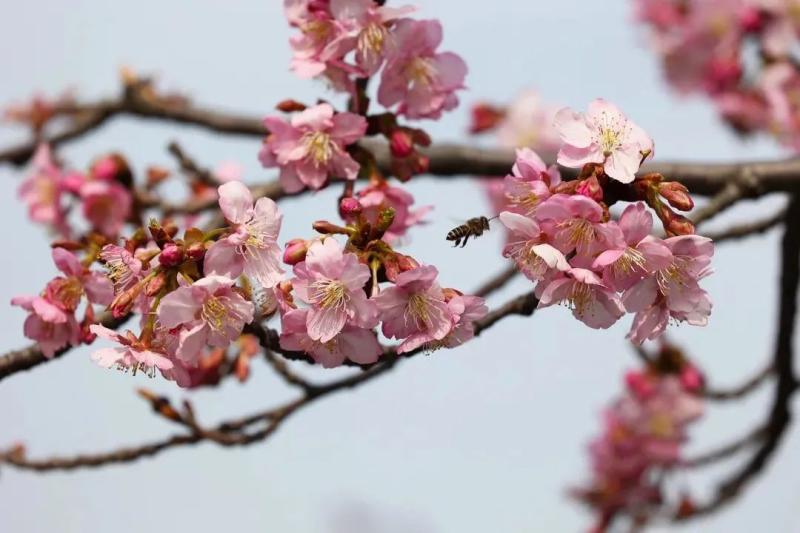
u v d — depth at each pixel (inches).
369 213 190.9
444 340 161.9
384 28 186.9
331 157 187.0
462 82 192.5
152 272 156.9
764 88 422.6
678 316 159.8
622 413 400.2
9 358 182.2
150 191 291.3
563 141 159.5
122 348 158.1
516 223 154.3
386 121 191.6
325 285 155.9
